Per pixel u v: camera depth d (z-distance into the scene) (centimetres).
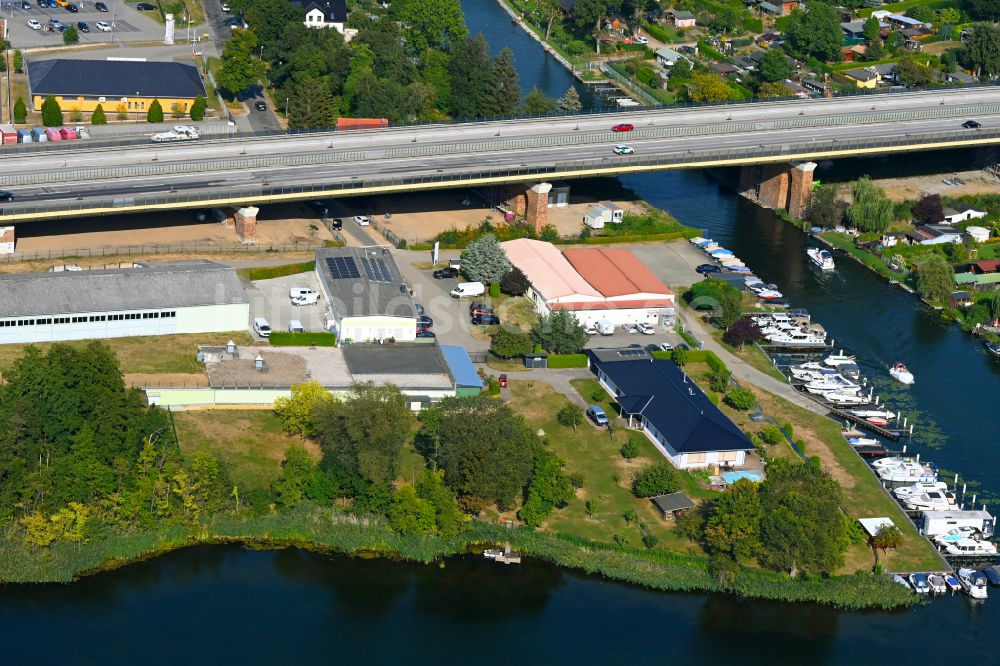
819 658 19525
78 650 19100
